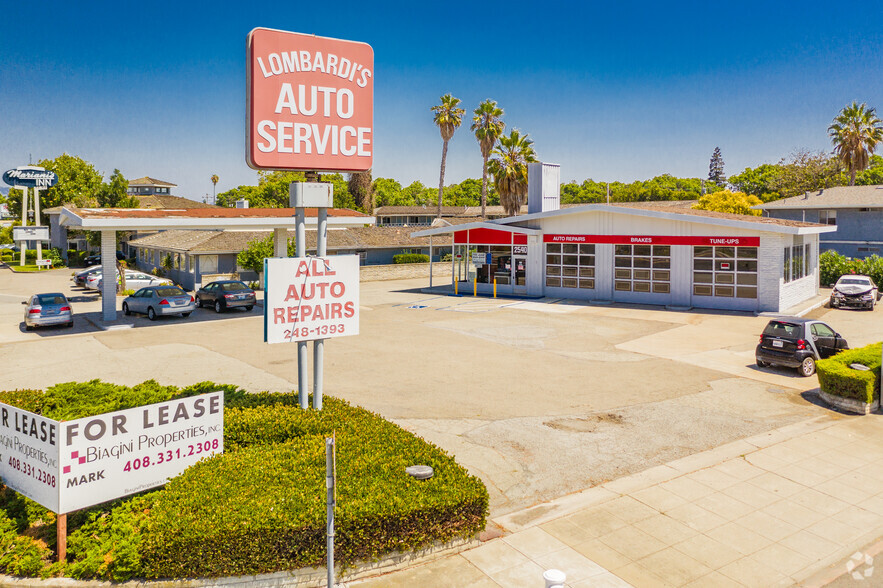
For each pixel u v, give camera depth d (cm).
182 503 779
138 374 1783
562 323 2617
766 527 897
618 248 3228
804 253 3177
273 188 8975
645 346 2138
